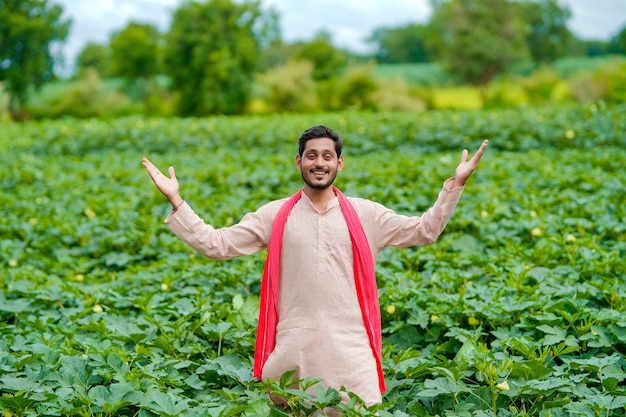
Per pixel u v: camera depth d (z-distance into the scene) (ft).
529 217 25.91
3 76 112.98
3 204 34.32
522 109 54.13
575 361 13.80
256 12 120.16
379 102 98.37
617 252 20.52
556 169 34.53
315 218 12.08
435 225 11.98
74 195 35.47
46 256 27.30
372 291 12.07
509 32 120.88
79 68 178.29
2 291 20.99
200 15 116.06
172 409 11.62
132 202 32.32
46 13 115.55
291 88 101.86
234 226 12.33
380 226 12.30
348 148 46.83
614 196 29.22
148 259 26.30
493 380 12.82
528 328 15.85
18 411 12.37
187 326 15.99
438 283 19.44
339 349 11.71
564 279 19.22
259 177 36.04
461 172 11.87
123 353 14.23
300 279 11.87
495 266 20.25
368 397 11.73
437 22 124.06
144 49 127.65
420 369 13.56
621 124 44.32
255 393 12.52
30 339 16.12
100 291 20.16
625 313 15.74
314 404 11.28
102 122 60.13
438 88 128.06
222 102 112.98
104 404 11.93
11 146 52.90
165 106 121.60
